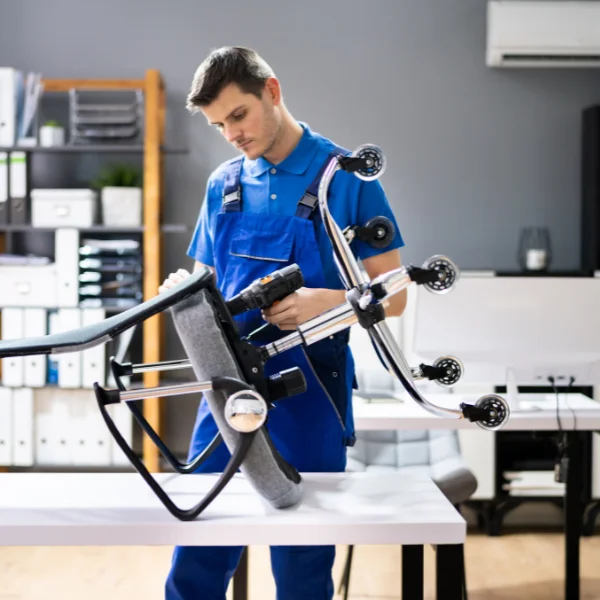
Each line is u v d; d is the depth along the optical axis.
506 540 3.80
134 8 4.41
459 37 4.41
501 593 3.09
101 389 1.36
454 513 1.41
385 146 4.43
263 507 1.44
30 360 4.11
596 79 4.43
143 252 4.45
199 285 1.38
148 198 4.10
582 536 3.84
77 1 4.41
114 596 3.04
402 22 4.41
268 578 3.23
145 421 1.65
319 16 4.40
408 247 4.45
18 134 4.19
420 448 3.08
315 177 1.75
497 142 4.44
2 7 4.40
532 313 2.68
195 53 4.41
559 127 4.43
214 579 1.69
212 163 4.45
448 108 4.42
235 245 1.78
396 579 3.24
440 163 4.43
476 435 3.88
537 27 4.23
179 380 4.42
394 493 1.53
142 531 1.35
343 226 1.76
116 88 4.16
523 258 4.32
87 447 4.18
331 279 1.77
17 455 4.15
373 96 4.42
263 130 1.67
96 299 4.16
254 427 1.32
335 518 1.38
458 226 4.45
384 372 3.21
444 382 1.56
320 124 4.42
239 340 1.42
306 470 1.71
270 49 4.41
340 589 2.90
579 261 4.46
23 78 4.40
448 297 2.69
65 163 4.44
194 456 1.77
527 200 4.45
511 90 4.43
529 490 3.87
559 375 2.69
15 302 4.10
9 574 3.28
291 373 1.43
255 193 1.80
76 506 1.43
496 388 3.81
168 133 4.45
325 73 4.41
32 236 4.46
